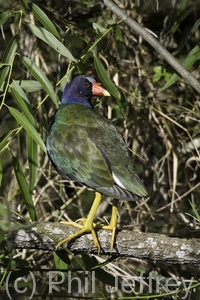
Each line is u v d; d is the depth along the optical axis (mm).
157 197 12250
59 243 8539
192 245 8797
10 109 8844
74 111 9945
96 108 12297
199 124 12508
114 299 8898
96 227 8930
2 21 9391
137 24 9914
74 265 11344
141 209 11570
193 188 11531
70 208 12445
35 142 9062
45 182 12344
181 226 11891
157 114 12328
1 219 8609
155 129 12477
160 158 12500
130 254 8875
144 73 12289
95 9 12555
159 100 12664
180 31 12969
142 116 12383
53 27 9445
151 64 12664
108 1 9906
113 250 8852
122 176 9219
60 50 9445
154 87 12359
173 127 12164
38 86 9617
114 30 11648
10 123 13117
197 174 12641
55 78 12188
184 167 12258
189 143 12648
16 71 12727
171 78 10820
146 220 11766
